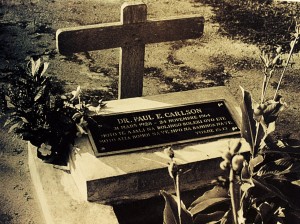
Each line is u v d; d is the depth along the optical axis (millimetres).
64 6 3301
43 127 1957
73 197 1906
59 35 2096
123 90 2355
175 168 1283
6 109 1958
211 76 2812
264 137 1658
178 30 2252
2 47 2883
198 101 2199
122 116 2088
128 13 2127
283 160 1675
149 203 1995
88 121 2035
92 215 1844
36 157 2057
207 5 3418
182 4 3412
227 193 1670
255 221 1750
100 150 1957
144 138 2018
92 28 2121
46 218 1941
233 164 1187
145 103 2170
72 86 2662
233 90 2723
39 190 2002
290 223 1746
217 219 1690
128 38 2195
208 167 2004
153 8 3342
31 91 1974
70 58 2865
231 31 3176
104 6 3350
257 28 3219
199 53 2975
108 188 1896
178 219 1536
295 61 2955
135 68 2293
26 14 3184
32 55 2850
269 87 2754
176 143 2016
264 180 1665
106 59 2895
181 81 2762
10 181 2154
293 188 1668
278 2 3480
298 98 2699
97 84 2701
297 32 1682
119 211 1955
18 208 2043
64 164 2023
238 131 2090
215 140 2053
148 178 1938
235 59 2947
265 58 1721
